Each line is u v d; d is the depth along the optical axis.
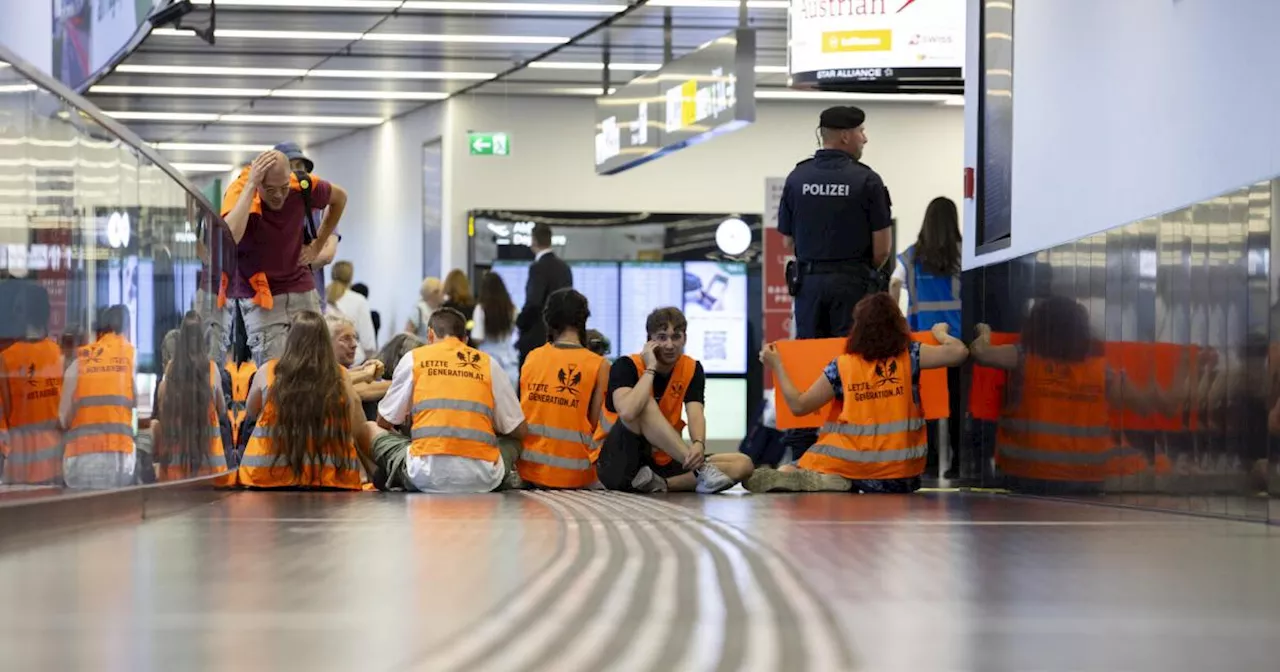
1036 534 6.46
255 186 11.93
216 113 27.94
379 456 11.30
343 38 21.61
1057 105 9.81
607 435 11.48
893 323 10.95
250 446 11.17
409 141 28.34
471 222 26.53
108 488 7.29
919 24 14.80
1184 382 7.53
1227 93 7.35
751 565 5.12
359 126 29.91
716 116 18.03
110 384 7.32
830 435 11.04
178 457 8.72
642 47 22.23
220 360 10.38
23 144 5.95
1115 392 8.44
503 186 26.77
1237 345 6.93
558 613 3.90
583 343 12.08
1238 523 6.87
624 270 26.81
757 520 7.48
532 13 20.02
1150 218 7.95
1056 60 9.83
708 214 26.92
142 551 5.80
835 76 14.91
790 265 12.15
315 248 12.73
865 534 6.52
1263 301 6.67
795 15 15.02
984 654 3.23
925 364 11.04
